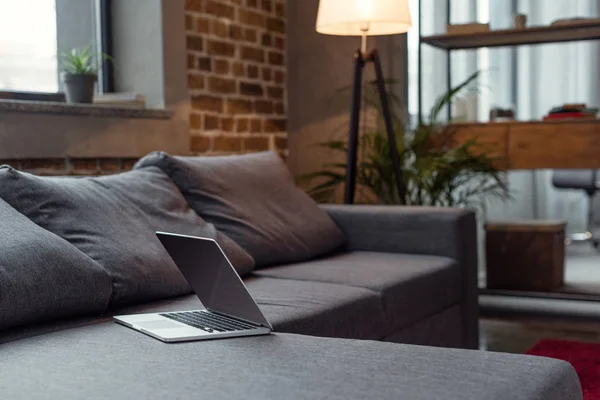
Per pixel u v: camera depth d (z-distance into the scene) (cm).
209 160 316
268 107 467
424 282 287
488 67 601
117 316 205
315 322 220
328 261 314
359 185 468
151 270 233
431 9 519
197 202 296
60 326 200
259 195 318
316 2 476
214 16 421
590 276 503
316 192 475
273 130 472
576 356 327
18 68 345
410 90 507
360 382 138
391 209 339
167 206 268
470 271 329
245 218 299
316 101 480
